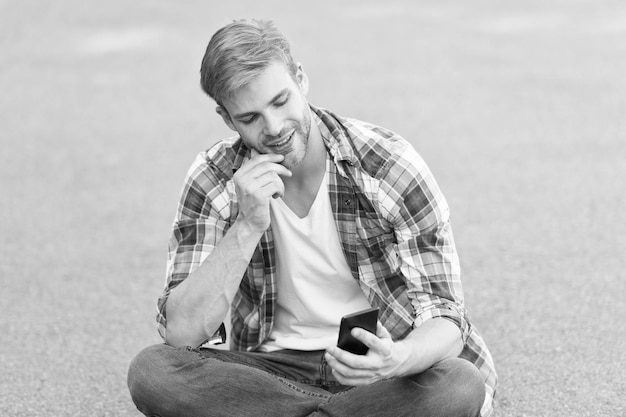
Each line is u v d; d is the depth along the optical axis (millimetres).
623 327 4348
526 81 8820
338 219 3154
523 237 5512
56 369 4320
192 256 3268
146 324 4777
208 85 2957
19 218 6352
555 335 4324
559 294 4754
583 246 5316
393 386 2918
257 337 3385
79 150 7719
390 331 3211
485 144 7188
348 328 2771
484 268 5141
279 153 3023
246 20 2988
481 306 4695
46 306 5035
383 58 9945
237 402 2975
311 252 3219
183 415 2996
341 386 3309
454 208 6031
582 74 8922
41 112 8898
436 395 2906
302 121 2984
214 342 3252
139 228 6094
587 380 3896
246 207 3035
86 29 12078
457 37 10664
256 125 2979
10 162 7508
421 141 7348
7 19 12789
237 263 3070
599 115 7707
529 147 7062
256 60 2885
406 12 12164
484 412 3213
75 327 4766
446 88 8750
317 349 3301
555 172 6523
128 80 9844
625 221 5617
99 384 4164
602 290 4754
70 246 5848
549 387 3865
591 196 6047
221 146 3289
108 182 6961
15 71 10422
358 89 8859
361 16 12070
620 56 9445
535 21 11180
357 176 3113
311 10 12547
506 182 6398
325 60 9984
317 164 3133
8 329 4777
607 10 11430
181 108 8797
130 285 5254
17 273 5484
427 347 2928
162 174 7066
